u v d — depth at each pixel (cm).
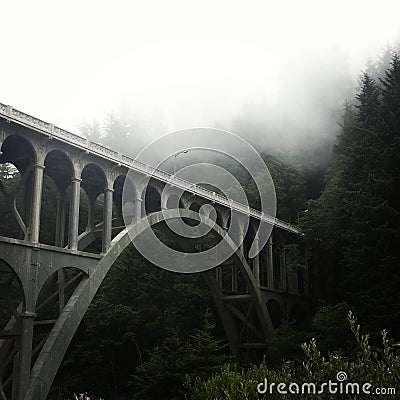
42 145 2133
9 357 1977
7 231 3653
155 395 2947
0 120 1969
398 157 3130
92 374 3812
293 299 4022
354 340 2830
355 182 3469
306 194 5159
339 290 3944
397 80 3484
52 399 3456
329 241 3847
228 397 1019
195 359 2980
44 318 3422
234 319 4141
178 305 4062
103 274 2345
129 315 3841
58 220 2589
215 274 3838
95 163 2417
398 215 2922
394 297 2777
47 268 2061
